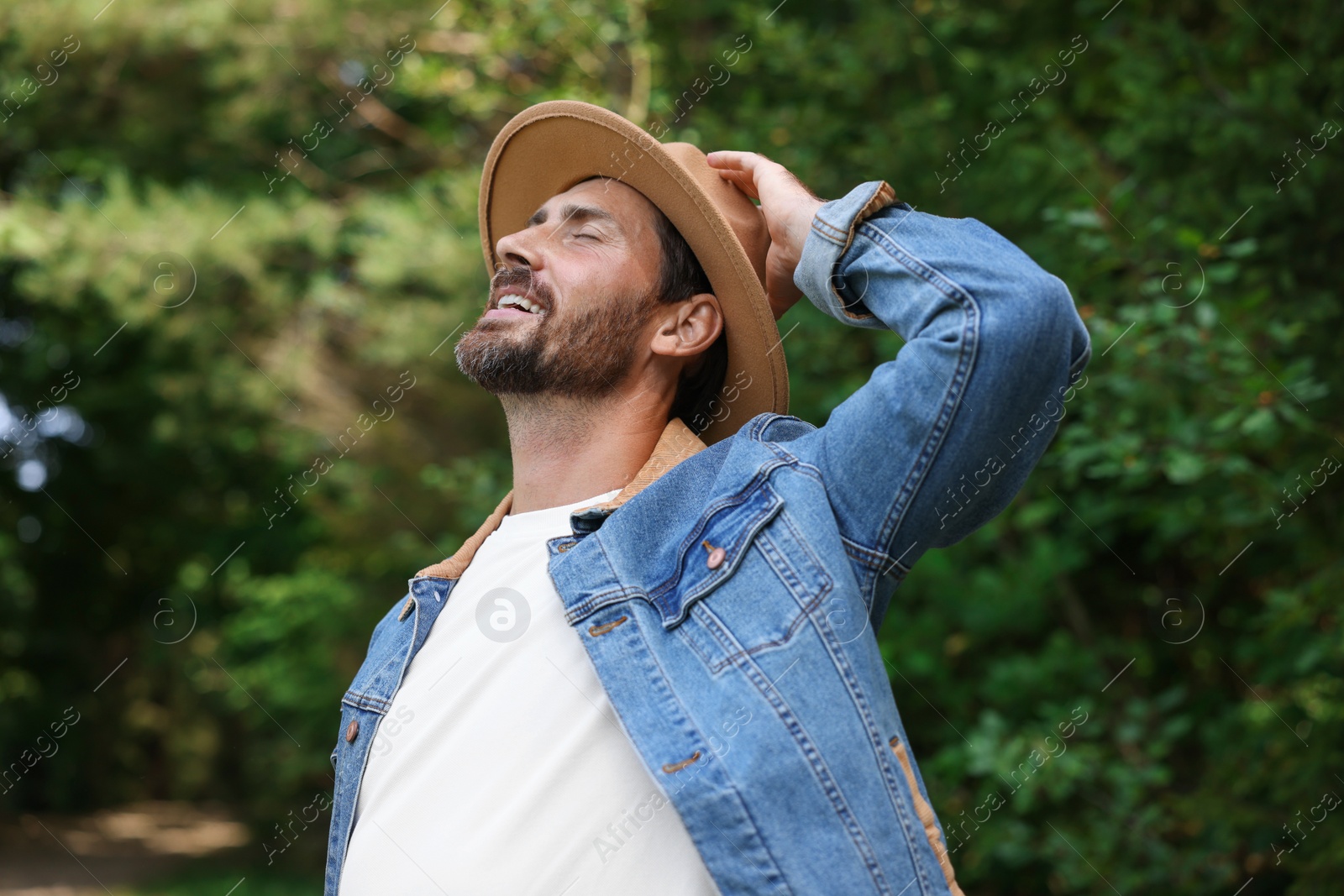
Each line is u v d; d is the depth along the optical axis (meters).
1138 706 3.71
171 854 11.14
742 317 1.49
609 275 1.45
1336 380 3.33
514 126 1.63
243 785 15.69
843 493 1.23
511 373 1.43
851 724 1.14
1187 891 3.54
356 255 6.85
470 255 5.73
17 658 12.60
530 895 1.15
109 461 10.34
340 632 7.38
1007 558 4.27
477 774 1.22
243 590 10.64
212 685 13.11
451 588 1.41
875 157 4.34
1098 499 4.04
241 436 9.39
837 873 1.08
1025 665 3.98
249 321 7.02
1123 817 3.62
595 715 1.21
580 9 5.14
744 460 1.28
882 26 4.59
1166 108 3.60
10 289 8.77
